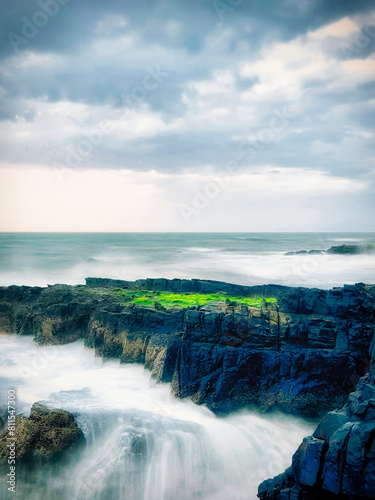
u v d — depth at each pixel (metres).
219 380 17.14
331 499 10.28
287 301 18.72
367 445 9.81
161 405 16.91
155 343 20.14
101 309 23.22
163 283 28.58
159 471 13.98
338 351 17.03
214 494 13.80
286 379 17.11
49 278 42.16
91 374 20.14
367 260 51.84
